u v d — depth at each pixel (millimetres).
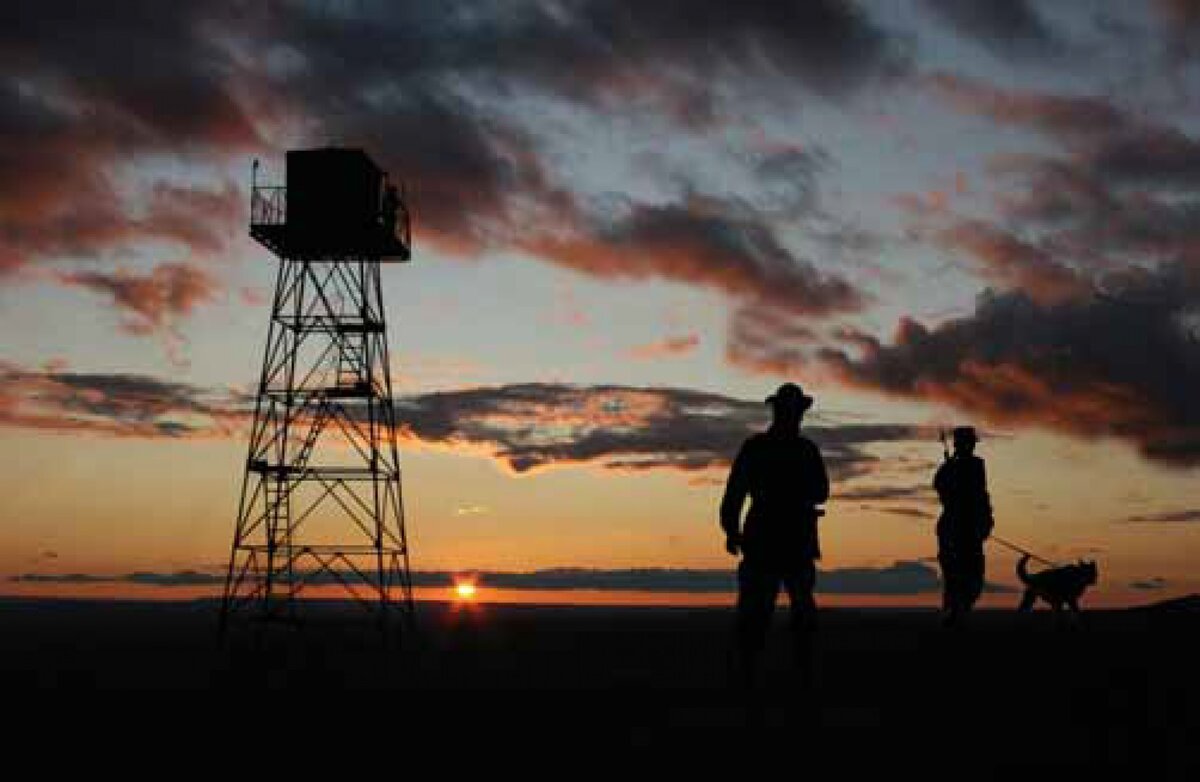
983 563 18406
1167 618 25828
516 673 19000
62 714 13008
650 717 11766
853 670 16906
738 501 12031
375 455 42750
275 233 40844
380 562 41906
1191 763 8781
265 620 40312
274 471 41906
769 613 11992
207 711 13242
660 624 72750
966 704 12430
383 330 43250
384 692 15438
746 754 9320
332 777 8695
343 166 40719
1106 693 13188
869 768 8617
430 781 8477
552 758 9359
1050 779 8219
